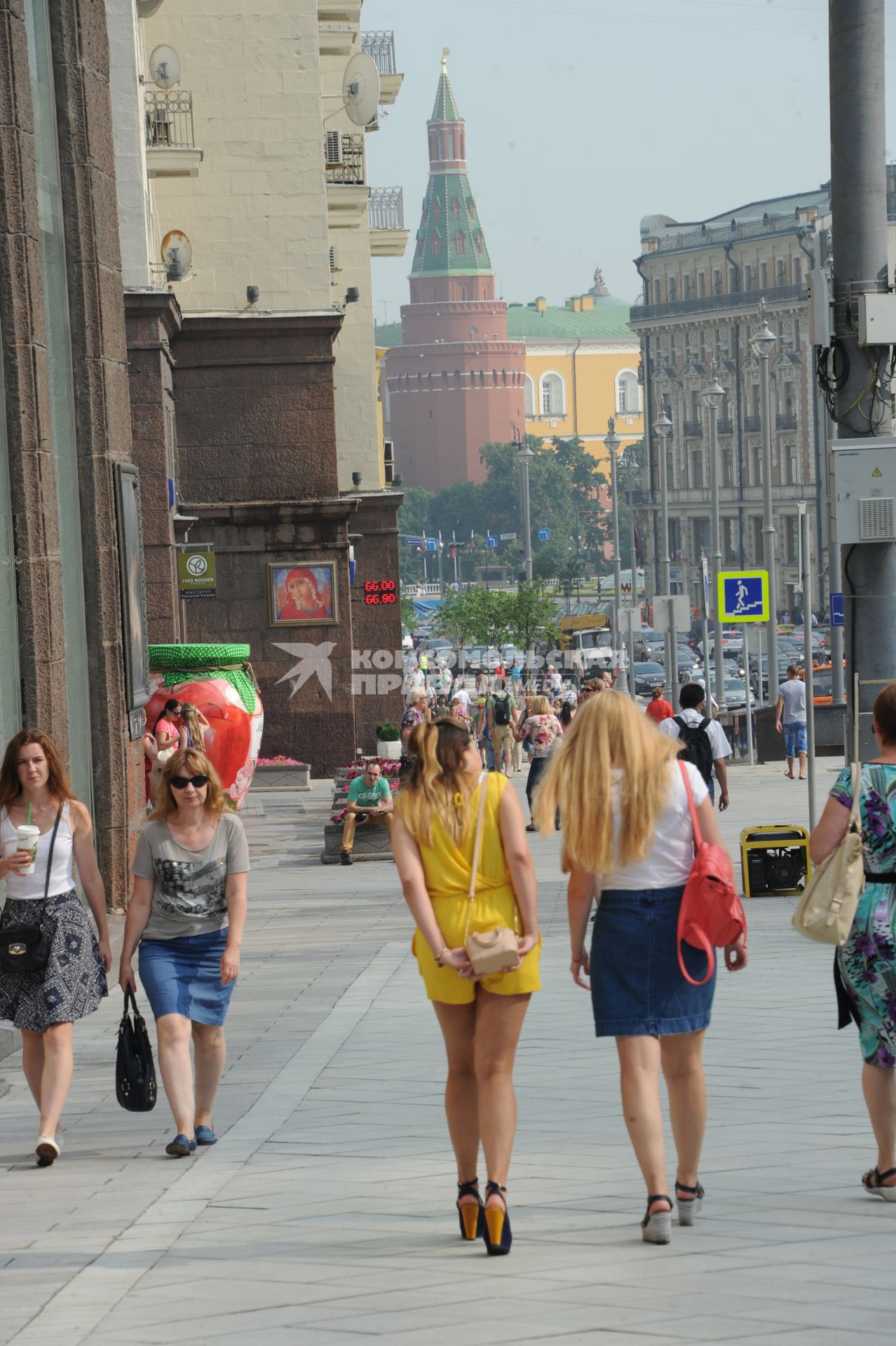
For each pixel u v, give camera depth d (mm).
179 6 108062
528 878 17656
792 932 41312
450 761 17828
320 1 125812
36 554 37344
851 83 39188
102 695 46125
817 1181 19297
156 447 87500
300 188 109062
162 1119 25281
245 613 104750
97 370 46156
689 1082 17656
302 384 104375
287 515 104250
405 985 36562
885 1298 14523
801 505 49156
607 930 17438
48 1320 15031
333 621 104812
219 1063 23516
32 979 22844
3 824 23344
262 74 108812
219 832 23219
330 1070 27812
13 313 37000
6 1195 20672
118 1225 18766
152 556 88000
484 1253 16734
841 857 18484
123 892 46625
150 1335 14367
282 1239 17688
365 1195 19641
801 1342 13352
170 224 108688
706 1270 15680
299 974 38875
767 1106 23500
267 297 108875
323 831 76500
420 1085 26375
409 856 17750
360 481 129000
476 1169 18375
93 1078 28906
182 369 103625
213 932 23344
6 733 36062
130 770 47219
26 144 37844
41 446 37750
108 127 47969
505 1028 17328
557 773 17578
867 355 39250
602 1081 26016
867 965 18562
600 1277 15594
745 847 47906
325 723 105375
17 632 37250
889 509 38625
